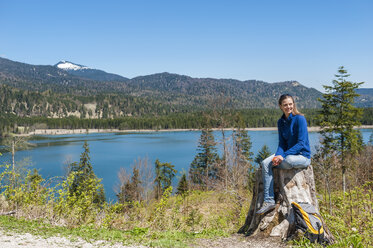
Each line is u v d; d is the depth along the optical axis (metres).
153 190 32.12
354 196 6.14
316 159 17.52
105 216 7.23
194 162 39.19
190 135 176.12
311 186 5.30
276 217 5.12
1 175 7.56
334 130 26.61
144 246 4.93
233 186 19.53
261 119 190.50
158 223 7.29
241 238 5.34
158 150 104.38
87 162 36.59
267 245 4.83
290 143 5.05
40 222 6.59
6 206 7.42
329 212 6.38
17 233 5.32
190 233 6.02
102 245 4.90
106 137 180.50
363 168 23.09
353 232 5.19
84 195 7.41
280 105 5.10
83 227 6.27
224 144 22.98
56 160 80.12
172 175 37.72
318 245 4.49
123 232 5.98
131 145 125.62
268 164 5.09
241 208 12.66
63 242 4.96
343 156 24.73
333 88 27.41
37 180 7.69
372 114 174.62
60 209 7.08
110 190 45.06
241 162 22.11
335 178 19.47
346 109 26.88
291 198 5.11
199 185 29.33
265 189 5.06
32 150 106.88
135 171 34.56
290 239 4.82
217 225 8.55
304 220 4.71
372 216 5.46
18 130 189.88
